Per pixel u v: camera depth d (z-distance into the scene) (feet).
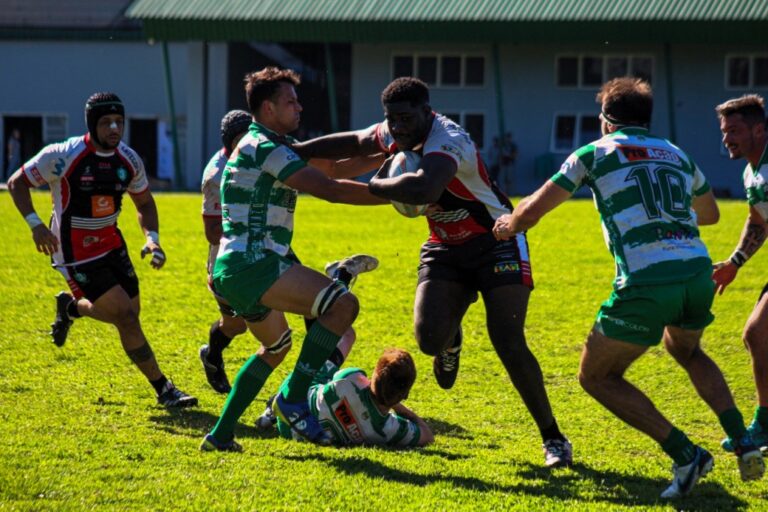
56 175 71.92
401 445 63.21
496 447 64.28
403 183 56.70
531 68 407.44
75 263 72.64
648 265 52.95
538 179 409.08
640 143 55.06
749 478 54.08
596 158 54.65
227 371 83.10
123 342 71.67
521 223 55.77
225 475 54.60
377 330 99.04
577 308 110.93
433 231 64.49
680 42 367.66
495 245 62.34
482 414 72.64
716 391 55.52
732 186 398.42
